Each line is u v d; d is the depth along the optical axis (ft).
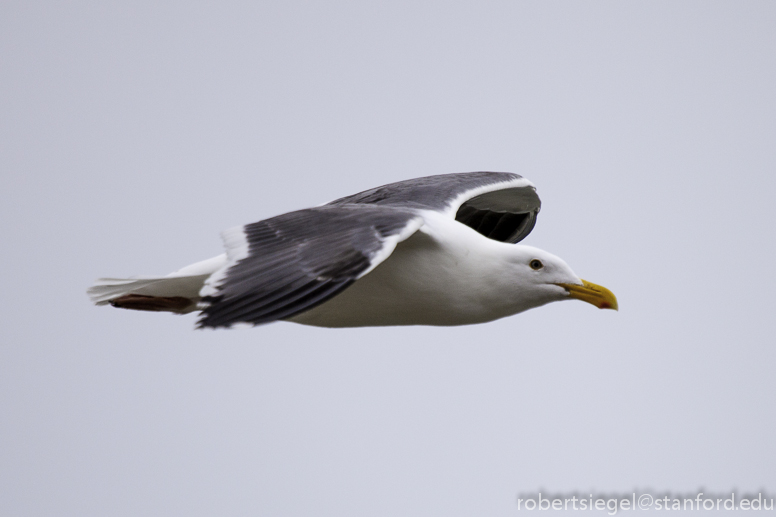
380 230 28.84
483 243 36.01
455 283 35.29
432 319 36.47
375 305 35.68
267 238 29.45
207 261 35.99
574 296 36.55
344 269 27.32
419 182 42.65
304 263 27.81
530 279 36.35
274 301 26.76
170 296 37.32
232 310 26.68
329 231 29.27
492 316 37.06
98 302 37.47
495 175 45.06
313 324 37.09
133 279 36.86
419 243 34.45
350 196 41.83
